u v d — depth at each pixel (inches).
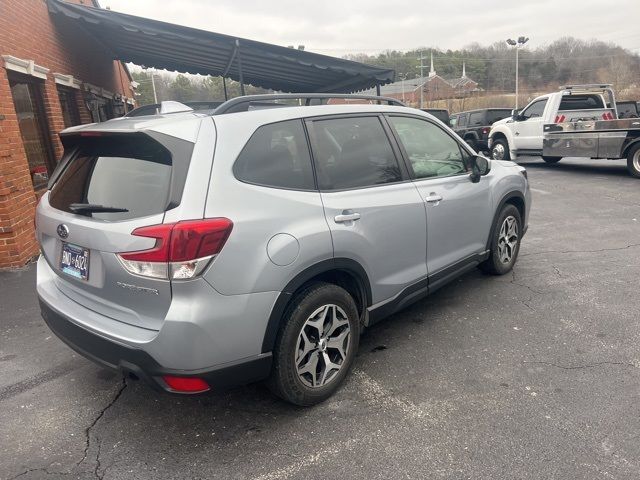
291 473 94.1
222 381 96.6
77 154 118.6
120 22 294.2
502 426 105.0
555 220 291.7
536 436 101.3
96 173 107.1
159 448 102.7
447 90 3240.7
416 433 104.2
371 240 123.0
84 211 100.4
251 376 101.5
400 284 135.9
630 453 95.4
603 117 507.2
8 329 163.6
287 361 106.5
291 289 103.9
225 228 92.2
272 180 105.4
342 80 434.9
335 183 119.2
